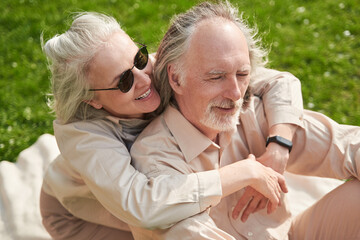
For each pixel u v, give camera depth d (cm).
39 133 411
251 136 224
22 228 310
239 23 197
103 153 198
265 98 230
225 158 219
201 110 194
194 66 187
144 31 525
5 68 495
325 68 468
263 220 224
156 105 212
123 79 199
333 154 214
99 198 193
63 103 212
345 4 557
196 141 203
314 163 223
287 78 235
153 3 575
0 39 535
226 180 185
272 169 206
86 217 254
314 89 442
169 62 197
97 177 192
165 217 176
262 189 192
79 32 199
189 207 178
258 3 560
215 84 187
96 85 203
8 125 424
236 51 183
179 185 180
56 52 202
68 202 250
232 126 197
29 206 327
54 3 585
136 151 207
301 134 221
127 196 182
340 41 504
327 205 220
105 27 201
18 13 569
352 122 405
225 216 217
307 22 531
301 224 232
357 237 211
